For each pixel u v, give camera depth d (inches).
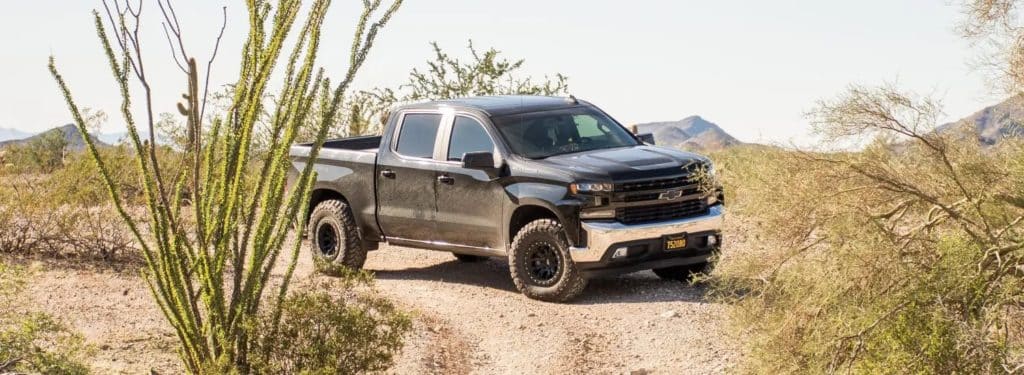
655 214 398.3
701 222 403.9
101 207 486.9
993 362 223.6
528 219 419.8
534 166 408.2
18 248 478.9
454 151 435.2
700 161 410.9
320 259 314.0
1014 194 248.2
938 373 231.1
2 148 764.6
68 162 501.0
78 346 289.3
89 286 417.7
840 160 257.9
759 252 270.7
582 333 364.8
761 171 265.4
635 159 407.2
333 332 288.8
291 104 272.4
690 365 318.7
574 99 455.8
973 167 252.1
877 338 239.3
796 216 260.7
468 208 428.8
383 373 306.0
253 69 265.9
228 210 270.5
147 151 265.3
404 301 420.5
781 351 261.3
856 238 247.6
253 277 275.3
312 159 278.5
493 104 442.0
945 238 245.4
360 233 468.1
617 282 435.2
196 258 272.4
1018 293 237.5
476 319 390.6
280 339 279.3
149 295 407.5
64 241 478.6
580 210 392.8
